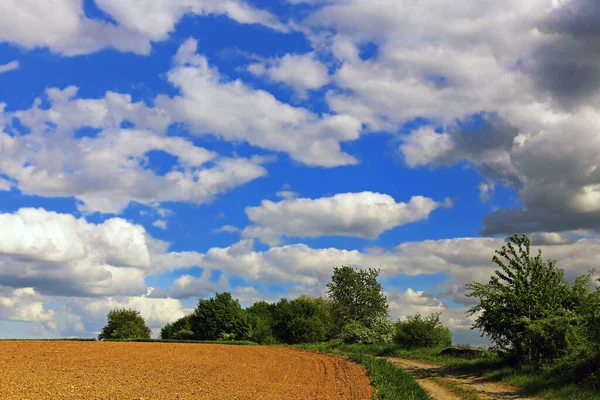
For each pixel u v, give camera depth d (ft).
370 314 246.27
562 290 106.83
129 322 293.43
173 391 75.05
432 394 83.30
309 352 163.22
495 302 108.88
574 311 103.76
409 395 74.13
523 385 87.86
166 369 103.81
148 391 73.61
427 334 171.32
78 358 118.32
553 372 89.30
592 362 81.92
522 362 105.19
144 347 155.94
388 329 227.20
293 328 243.81
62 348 141.90
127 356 127.54
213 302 253.03
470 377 103.50
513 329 106.32
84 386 75.20
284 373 106.01
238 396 73.46
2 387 70.74
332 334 249.34
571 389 77.56
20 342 156.97
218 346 172.45
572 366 84.17
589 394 73.51
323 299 284.41
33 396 64.54
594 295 93.56
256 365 120.16
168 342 194.59
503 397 80.12
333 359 137.18
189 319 267.39
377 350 168.86
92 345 155.63
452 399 78.95
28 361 108.17
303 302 261.24
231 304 253.03
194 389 78.23
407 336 173.88
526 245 110.83
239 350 161.89
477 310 111.86
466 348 149.28
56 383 77.05
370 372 100.78
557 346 99.14
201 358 131.34
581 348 86.58
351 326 229.04
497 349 111.45
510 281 110.22
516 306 106.52
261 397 73.31
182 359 126.41
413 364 132.46
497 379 98.17
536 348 100.94
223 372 103.60
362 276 256.32
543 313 102.32
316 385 88.28
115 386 76.89
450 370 116.16
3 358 111.86
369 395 75.51
